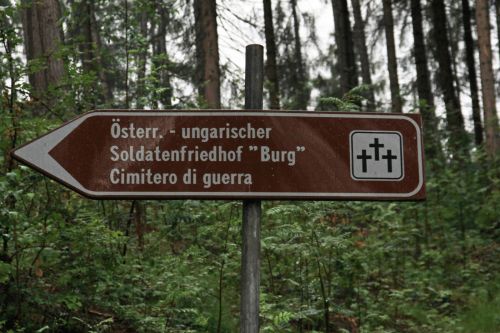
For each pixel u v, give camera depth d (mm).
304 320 6340
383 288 7934
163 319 5320
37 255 4488
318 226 6402
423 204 9797
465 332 7027
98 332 4797
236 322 6031
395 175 2820
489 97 13828
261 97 2855
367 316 6645
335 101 6668
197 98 8656
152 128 2781
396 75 16594
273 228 6840
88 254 5055
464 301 8016
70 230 4926
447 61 16875
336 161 2807
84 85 5906
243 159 2777
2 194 4211
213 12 13852
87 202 6172
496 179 10383
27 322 4809
